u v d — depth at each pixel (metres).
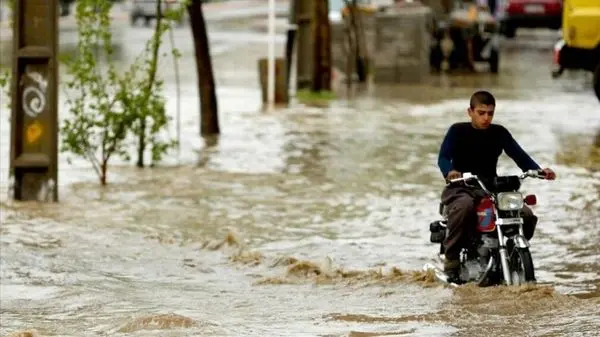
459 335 19.69
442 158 23.58
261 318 21.48
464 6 89.88
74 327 20.81
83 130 37.69
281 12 170.50
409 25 76.69
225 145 46.66
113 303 23.09
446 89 72.25
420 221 31.97
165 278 25.73
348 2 79.94
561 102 63.28
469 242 23.48
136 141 44.19
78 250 28.33
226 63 90.25
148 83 40.06
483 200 23.23
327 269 25.73
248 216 32.66
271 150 45.25
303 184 37.66
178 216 32.62
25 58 34.16
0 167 41.06
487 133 23.81
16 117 34.31
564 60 57.44
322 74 67.19
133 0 137.62
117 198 35.16
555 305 22.06
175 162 42.28
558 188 36.62
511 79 79.50
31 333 19.86
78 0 37.88
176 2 41.81
